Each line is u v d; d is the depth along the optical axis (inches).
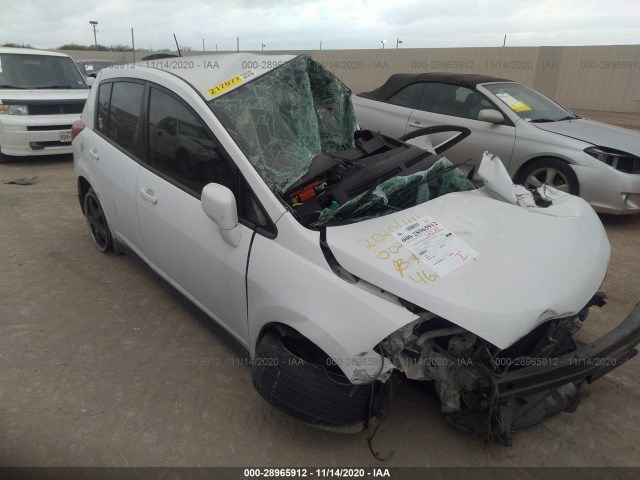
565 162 203.9
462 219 98.0
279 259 89.7
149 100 124.2
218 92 109.2
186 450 93.5
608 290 153.9
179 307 142.6
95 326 132.3
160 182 119.3
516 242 92.9
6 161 318.0
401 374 92.3
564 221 103.8
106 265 167.2
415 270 82.4
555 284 85.4
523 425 92.1
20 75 322.3
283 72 118.1
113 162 140.2
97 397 106.3
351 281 82.8
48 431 97.0
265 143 103.7
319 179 104.0
